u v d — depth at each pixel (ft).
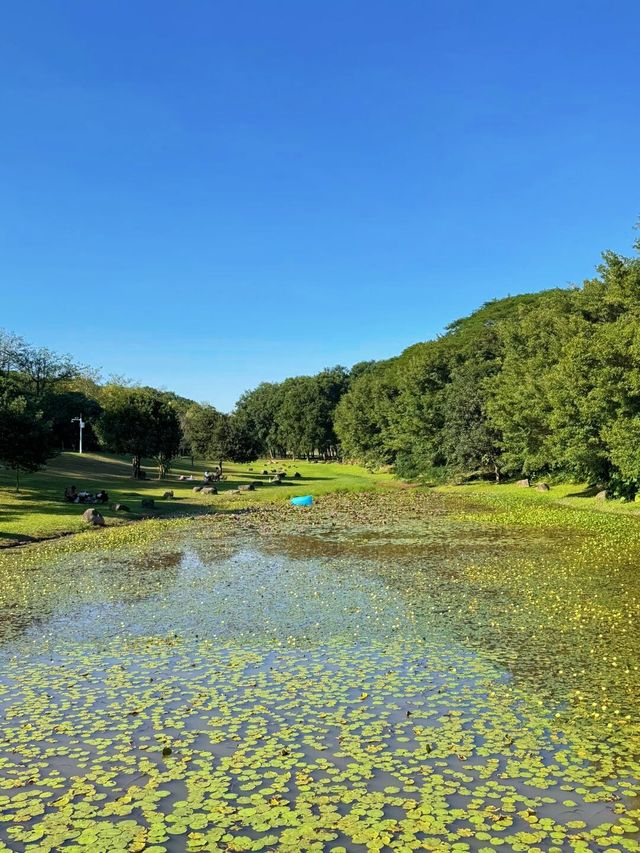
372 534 97.09
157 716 30.78
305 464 383.24
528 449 151.74
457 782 24.26
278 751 26.96
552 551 76.13
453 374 204.13
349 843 20.47
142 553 80.64
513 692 33.06
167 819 22.02
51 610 51.80
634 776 24.62
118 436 205.26
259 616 49.11
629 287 101.30
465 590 56.44
